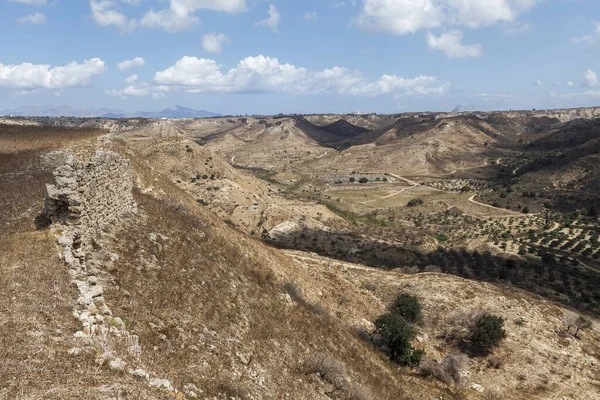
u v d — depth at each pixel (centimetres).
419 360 2562
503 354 3017
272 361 1595
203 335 1483
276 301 2195
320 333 2116
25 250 1390
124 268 1650
